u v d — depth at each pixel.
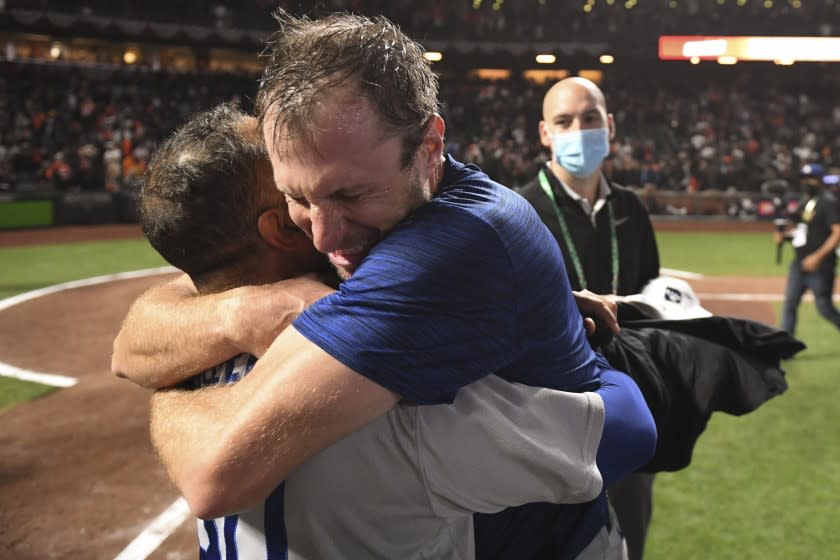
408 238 0.91
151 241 1.08
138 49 28.16
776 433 4.92
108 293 9.81
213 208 1.02
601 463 1.12
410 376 0.89
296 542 0.99
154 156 1.09
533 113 28.58
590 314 1.55
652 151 25.02
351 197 0.87
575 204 2.72
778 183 12.69
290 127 0.83
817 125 27.50
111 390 5.83
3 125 21.64
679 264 13.06
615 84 30.44
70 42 26.91
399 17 28.83
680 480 4.23
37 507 3.85
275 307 0.97
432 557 1.04
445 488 0.98
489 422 0.97
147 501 3.93
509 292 0.95
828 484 4.15
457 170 1.04
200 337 1.02
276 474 0.88
